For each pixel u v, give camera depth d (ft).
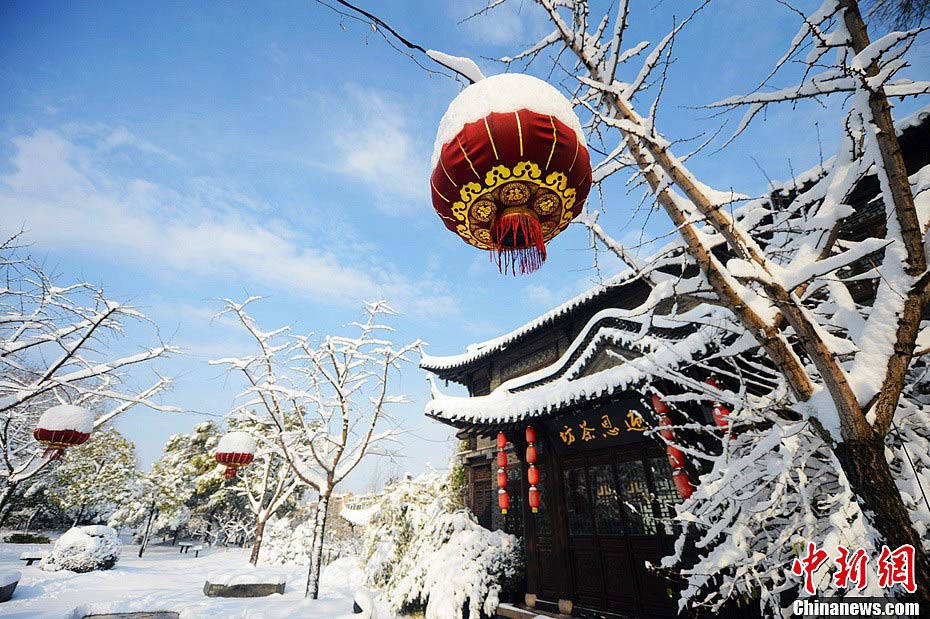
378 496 60.29
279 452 42.98
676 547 14.01
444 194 7.96
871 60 7.20
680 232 9.09
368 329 45.83
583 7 9.30
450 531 36.24
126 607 34.19
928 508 8.86
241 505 121.29
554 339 41.52
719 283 8.89
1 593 33.55
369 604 29.94
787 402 11.67
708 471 18.97
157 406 32.35
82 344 29.40
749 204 11.73
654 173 9.62
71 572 49.75
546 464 28.68
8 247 26.13
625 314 14.05
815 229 8.68
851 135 8.81
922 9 13.34
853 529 9.43
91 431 29.96
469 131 7.22
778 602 11.22
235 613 31.91
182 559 80.43
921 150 19.80
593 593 24.18
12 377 30.04
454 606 28.40
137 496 94.63
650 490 22.97
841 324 10.41
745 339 11.38
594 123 11.14
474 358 47.75
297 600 36.86
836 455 8.06
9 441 36.27
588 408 24.44
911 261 7.80
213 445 112.16
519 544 33.47
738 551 11.94
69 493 84.74
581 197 8.14
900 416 11.39
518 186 7.53
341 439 40.73
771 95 8.52
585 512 25.85
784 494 12.35
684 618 19.88
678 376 12.34
